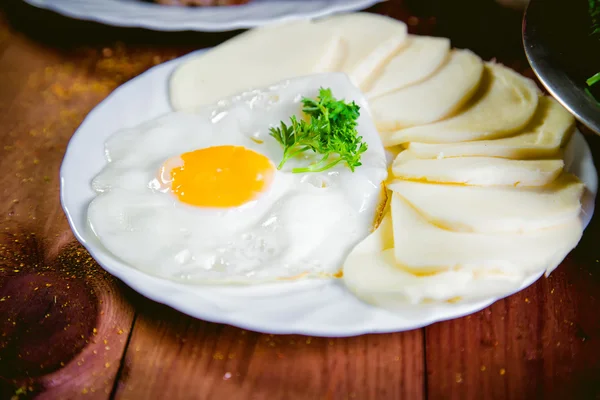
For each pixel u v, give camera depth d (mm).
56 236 352
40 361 308
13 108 413
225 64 402
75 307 323
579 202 327
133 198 338
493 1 487
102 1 447
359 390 301
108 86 428
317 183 344
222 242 328
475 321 321
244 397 300
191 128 366
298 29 424
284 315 301
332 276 317
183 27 427
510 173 334
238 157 345
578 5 385
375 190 342
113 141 362
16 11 477
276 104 374
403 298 300
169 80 396
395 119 374
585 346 313
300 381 303
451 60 411
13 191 372
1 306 323
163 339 315
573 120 366
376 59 406
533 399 299
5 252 344
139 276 314
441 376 305
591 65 364
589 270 338
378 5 486
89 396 300
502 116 371
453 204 324
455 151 350
